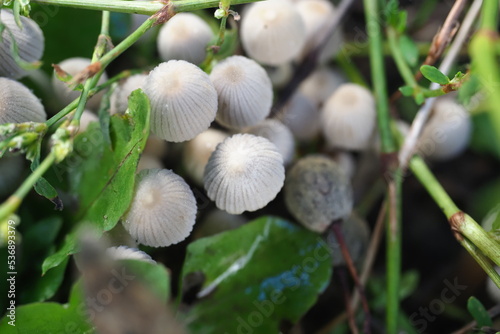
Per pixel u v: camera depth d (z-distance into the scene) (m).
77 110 0.11
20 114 0.11
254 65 0.12
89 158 0.12
